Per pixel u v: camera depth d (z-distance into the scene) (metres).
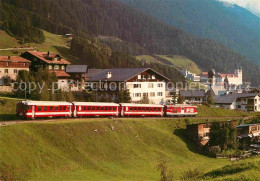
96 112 73.81
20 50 165.75
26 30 192.25
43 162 50.78
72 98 88.44
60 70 117.19
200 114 107.31
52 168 50.56
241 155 76.25
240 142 87.75
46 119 65.31
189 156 73.50
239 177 39.88
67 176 49.53
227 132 79.69
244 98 131.88
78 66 121.12
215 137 80.00
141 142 70.25
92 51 189.75
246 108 131.62
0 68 102.56
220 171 47.09
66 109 68.94
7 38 179.62
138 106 82.50
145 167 60.78
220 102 132.12
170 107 89.94
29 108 62.81
